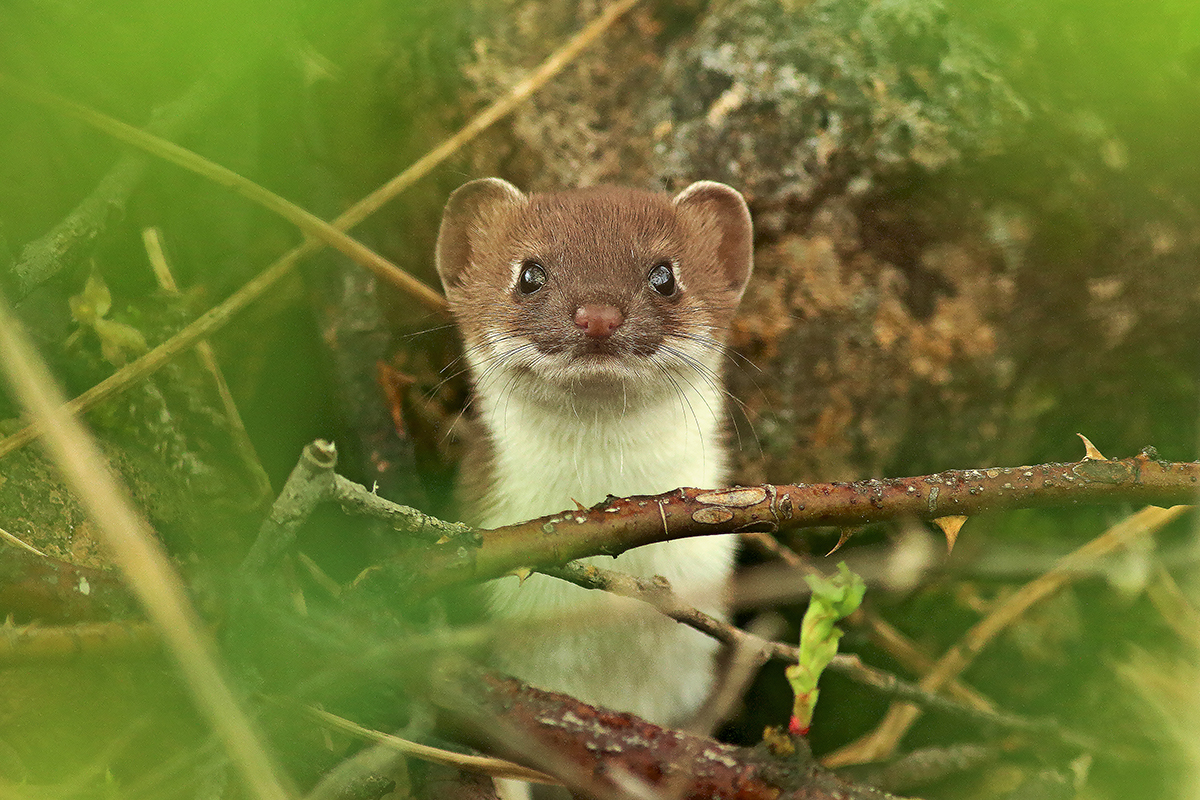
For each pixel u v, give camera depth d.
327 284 2.36
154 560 2.15
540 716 2.26
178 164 2.30
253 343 2.36
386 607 2.26
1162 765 2.31
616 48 2.36
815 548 2.36
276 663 2.25
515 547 2.27
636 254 2.33
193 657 2.13
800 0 2.35
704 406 2.33
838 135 2.34
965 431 2.35
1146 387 2.34
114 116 2.32
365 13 2.36
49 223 2.32
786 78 2.35
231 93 2.33
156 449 2.31
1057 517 2.35
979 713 2.29
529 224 2.33
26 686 2.26
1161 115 2.33
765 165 2.35
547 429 2.33
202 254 2.35
